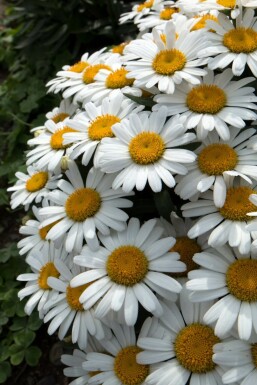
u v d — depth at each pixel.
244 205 0.48
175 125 0.50
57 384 0.62
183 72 0.52
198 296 0.47
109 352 0.51
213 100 0.51
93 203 0.51
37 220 0.64
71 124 0.55
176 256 0.48
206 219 0.48
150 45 0.55
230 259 0.48
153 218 0.53
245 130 0.51
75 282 0.49
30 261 0.57
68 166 0.54
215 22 0.53
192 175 0.50
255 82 0.54
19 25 1.13
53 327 0.51
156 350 0.47
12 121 0.93
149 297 0.47
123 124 0.51
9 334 0.66
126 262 0.48
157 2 0.70
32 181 0.60
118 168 0.49
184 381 0.46
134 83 0.54
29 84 0.95
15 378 0.64
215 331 0.45
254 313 0.45
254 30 0.52
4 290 0.68
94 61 0.65
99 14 0.94
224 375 0.45
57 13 0.93
